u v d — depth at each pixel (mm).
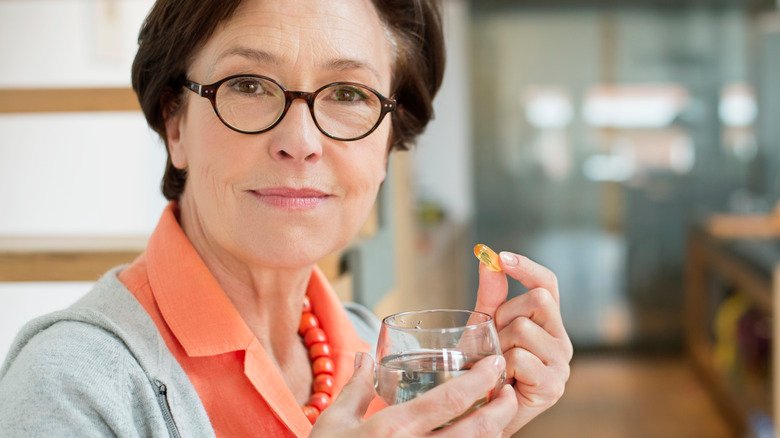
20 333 917
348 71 951
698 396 5281
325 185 944
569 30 6281
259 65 919
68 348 857
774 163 6227
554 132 6391
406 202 2555
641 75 6281
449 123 6367
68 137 2641
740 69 6203
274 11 916
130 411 870
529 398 1011
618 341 6496
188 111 976
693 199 6359
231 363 962
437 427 799
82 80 2682
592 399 5277
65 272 1639
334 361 1151
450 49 6301
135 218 2670
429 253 3715
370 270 1870
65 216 2670
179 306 955
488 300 1031
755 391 4289
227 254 1016
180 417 898
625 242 6445
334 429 801
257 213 931
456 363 820
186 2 930
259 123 916
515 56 6324
